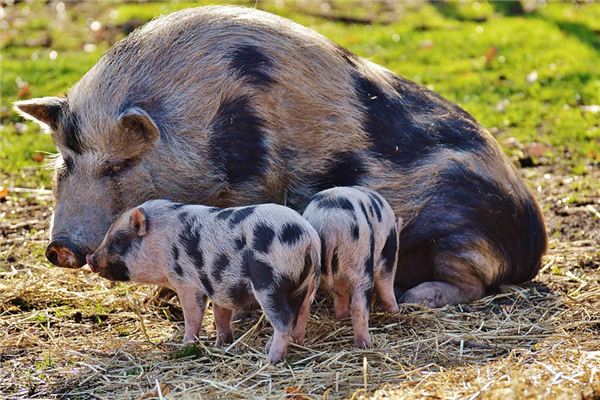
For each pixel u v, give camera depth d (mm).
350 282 11703
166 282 12023
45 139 22750
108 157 12570
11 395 11086
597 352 11344
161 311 13781
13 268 15266
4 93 25703
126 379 11273
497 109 24391
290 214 11055
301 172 13141
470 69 27734
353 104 13406
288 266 10906
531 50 29094
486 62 27984
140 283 12047
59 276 15031
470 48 29625
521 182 14836
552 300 13945
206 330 12828
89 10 33750
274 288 10953
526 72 27172
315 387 10703
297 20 33000
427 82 26797
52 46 30062
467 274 13898
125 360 11891
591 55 28547
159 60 12859
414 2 36094
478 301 13945
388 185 13484
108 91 12727
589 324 12812
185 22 13195
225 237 11219
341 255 11570
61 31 31547
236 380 10922
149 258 11766
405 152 13633
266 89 12875
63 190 12789
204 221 11422
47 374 11609
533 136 22625
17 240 16812
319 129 13156
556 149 21828
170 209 11781
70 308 13891
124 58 12961
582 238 16844
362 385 10695
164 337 12719
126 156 12570
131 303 13227
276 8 34156
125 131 12461
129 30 31250
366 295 11758
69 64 27797
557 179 20000
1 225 17609
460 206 13758
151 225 11719
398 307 13023
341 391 10578
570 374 10539
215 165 12758
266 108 12867
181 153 12656
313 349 11828
